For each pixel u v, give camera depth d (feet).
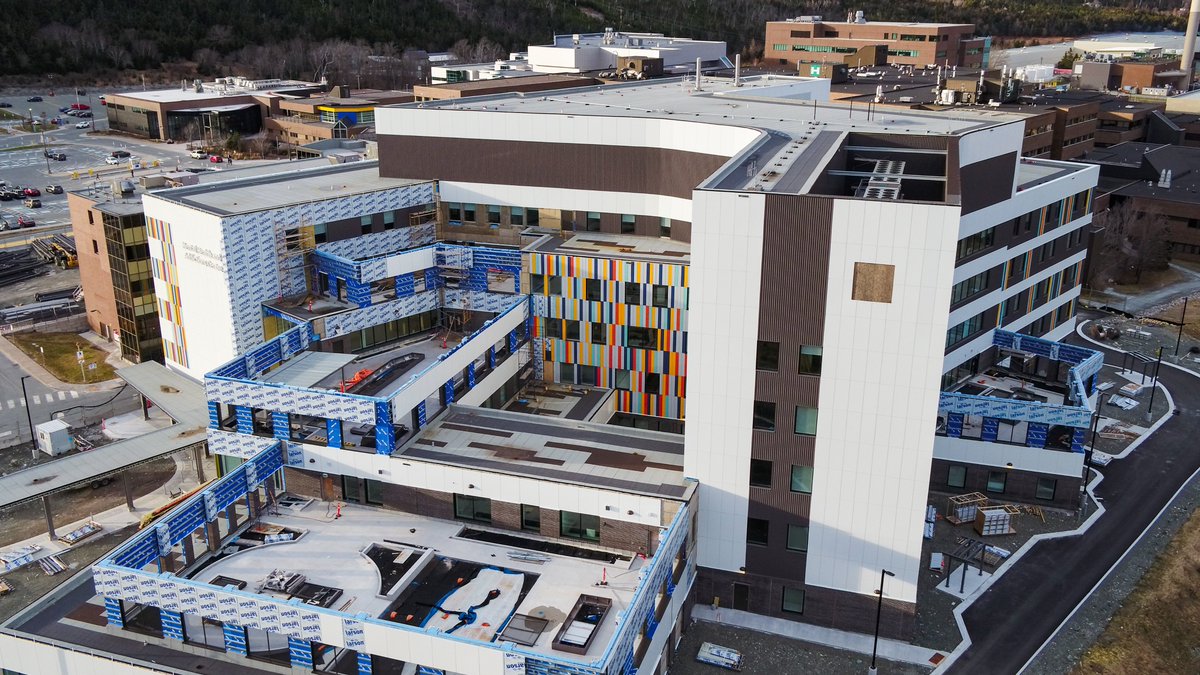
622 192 290.56
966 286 272.92
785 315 183.01
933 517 240.94
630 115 304.09
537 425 225.76
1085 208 337.11
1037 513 249.75
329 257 265.34
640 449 214.07
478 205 306.35
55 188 605.73
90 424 292.20
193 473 263.90
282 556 193.67
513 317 268.21
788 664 189.06
